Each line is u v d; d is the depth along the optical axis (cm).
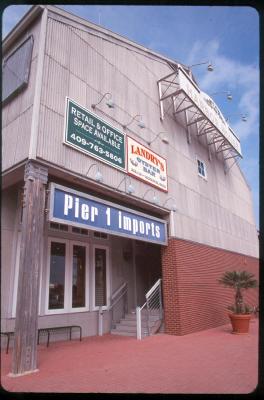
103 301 1161
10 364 662
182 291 1128
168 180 1234
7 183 838
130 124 1076
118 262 1272
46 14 809
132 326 1122
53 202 695
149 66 1306
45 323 923
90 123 880
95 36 995
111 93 1013
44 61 775
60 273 1004
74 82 862
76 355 759
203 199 1517
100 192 929
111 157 933
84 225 767
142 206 1092
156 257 1473
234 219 1886
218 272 1459
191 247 1269
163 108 1334
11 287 853
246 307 1137
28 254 644
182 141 1436
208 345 876
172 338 1010
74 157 802
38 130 718
